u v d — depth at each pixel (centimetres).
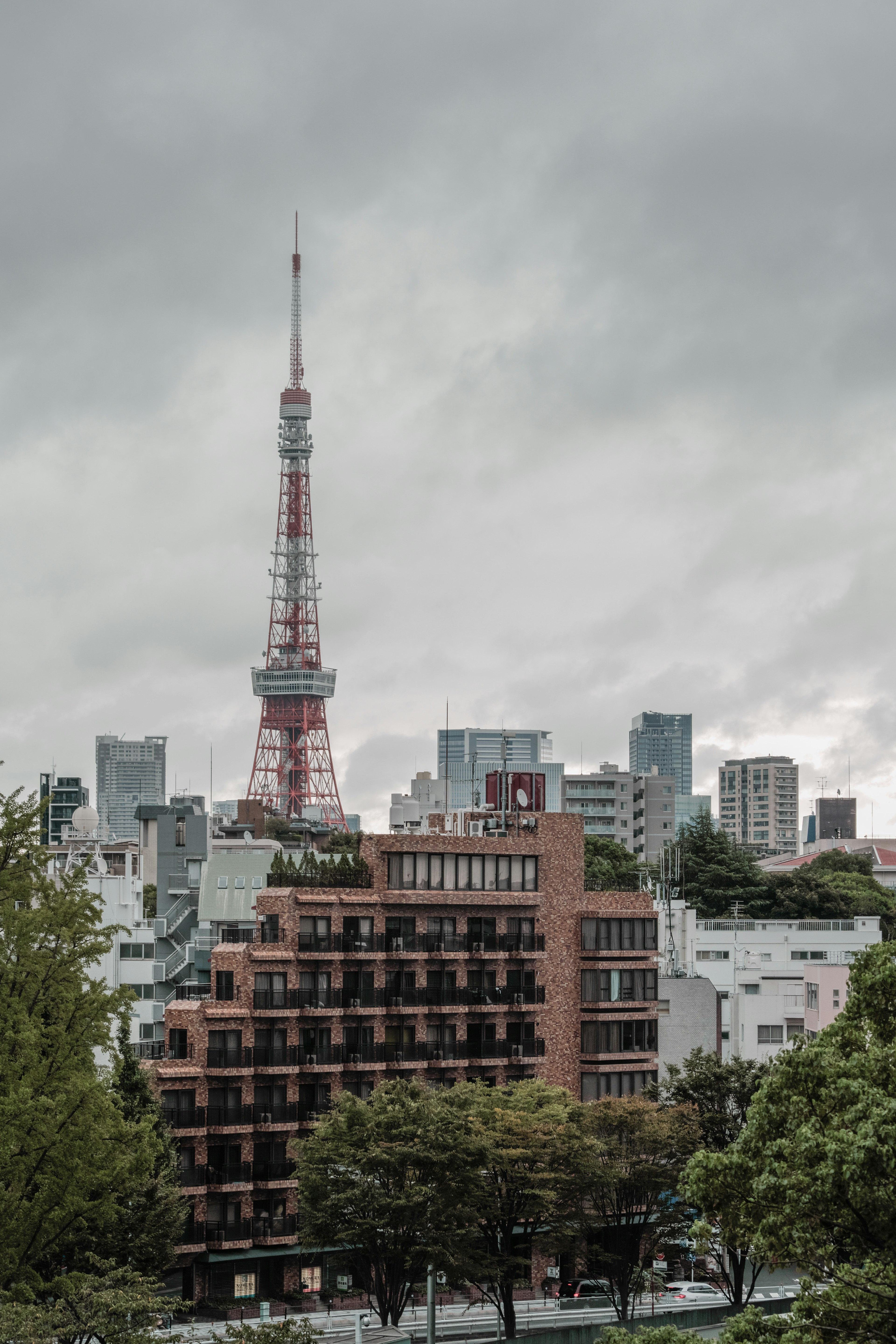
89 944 6209
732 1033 15100
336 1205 7794
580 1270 10306
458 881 11281
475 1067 11019
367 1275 8312
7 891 6088
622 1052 11538
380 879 11056
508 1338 8094
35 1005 6031
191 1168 9706
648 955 11738
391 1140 7938
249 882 12912
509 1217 8575
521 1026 11269
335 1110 9169
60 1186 5725
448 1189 7825
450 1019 11000
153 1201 7900
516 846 11481
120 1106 6862
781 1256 4041
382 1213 7744
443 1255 7694
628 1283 9262
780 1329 4328
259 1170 10031
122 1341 5400
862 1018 4772
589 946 11556
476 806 14100
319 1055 10431
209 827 15462
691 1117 9519
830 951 17825
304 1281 10094
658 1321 8444
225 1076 9931
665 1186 9025
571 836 11731
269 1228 9881
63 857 18075
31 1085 5803
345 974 10731
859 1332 3956
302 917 10612
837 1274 4006
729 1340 4353
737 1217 4288
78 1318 5253
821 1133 3953
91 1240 7425
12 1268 5653
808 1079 4278
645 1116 9244
